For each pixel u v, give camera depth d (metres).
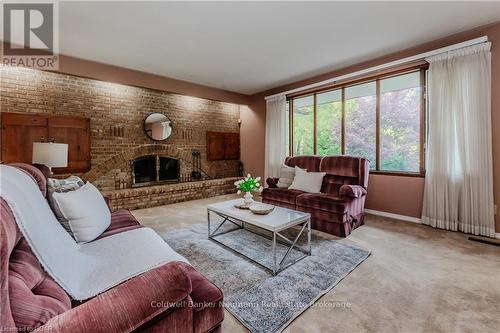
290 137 5.25
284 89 5.24
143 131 4.78
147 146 4.81
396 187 3.65
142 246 1.50
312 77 4.67
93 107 4.16
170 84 4.70
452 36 3.05
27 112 3.56
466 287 1.81
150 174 4.89
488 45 2.74
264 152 5.84
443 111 3.07
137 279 0.84
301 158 4.24
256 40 3.13
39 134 3.63
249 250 2.48
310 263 2.20
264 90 5.69
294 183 3.85
